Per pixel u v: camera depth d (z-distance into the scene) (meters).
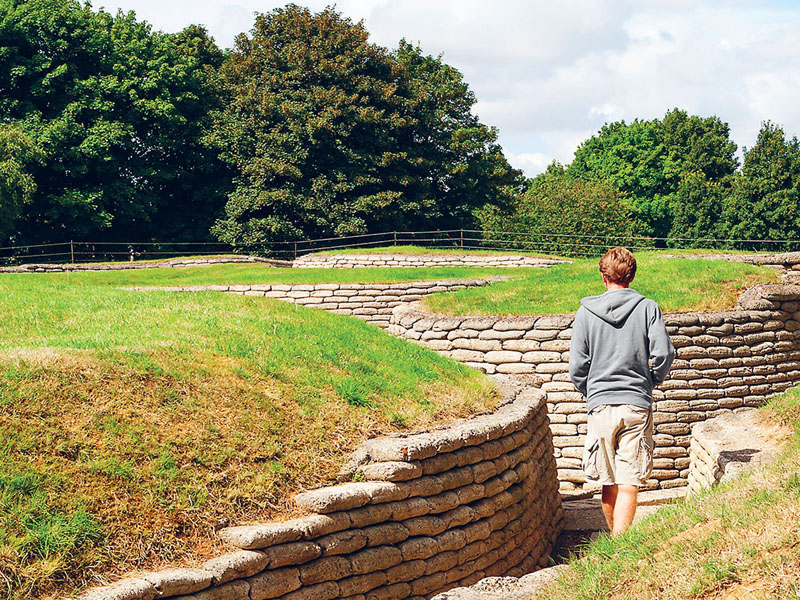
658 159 65.75
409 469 5.97
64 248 40.25
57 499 4.80
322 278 21.89
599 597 4.11
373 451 6.12
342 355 7.84
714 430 8.28
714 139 63.03
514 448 7.41
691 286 12.77
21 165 33.31
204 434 5.77
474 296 14.08
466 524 6.39
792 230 51.28
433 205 42.56
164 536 4.89
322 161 40.69
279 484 5.62
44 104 37.62
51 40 36.78
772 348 11.97
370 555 5.50
